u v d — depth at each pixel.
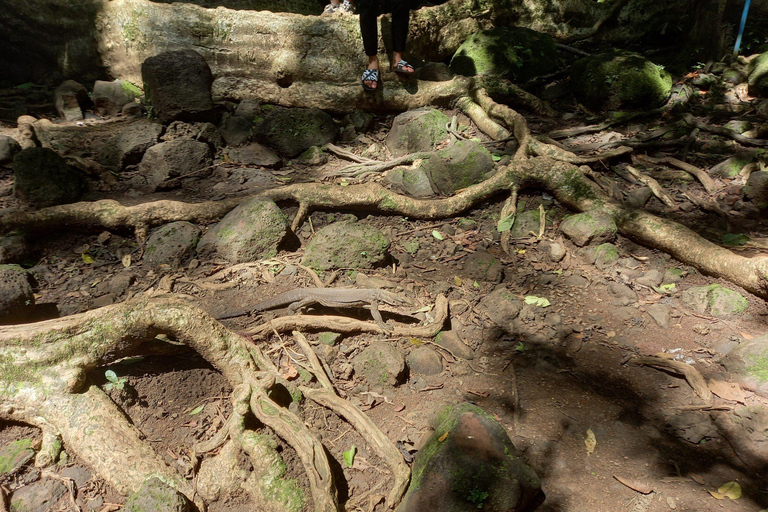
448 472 3.01
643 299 4.70
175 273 4.88
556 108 7.62
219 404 3.66
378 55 7.30
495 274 4.96
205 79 6.64
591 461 3.40
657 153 6.41
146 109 7.04
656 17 8.83
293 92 7.38
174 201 5.36
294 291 4.51
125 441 3.20
